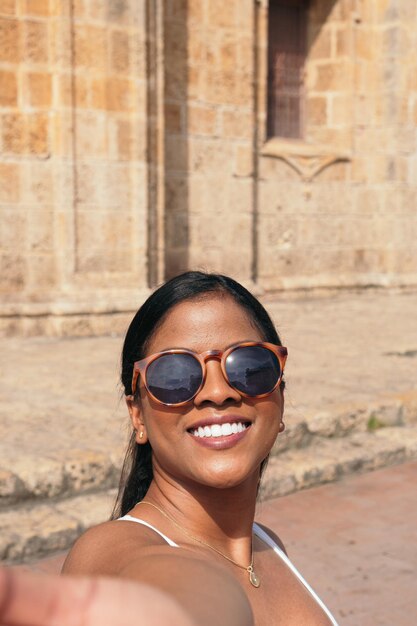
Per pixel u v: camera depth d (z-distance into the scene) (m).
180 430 1.42
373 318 12.47
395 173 15.73
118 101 11.38
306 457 6.00
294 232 15.02
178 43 12.83
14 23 10.82
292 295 14.95
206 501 1.47
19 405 6.70
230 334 1.43
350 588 4.28
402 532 5.04
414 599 4.18
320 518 5.24
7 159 10.92
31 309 10.88
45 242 11.16
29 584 0.56
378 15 15.70
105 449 5.35
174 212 12.98
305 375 8.03
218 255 13.57
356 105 15.75
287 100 15.52
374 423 6.74
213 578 0.81
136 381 1.48
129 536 1.20
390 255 15.91
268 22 15.09
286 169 14.83
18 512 4.75
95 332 11.14
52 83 11.06
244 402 1.43
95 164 11.26
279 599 1.51
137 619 0.58
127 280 11.56
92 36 11.10
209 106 13.27
